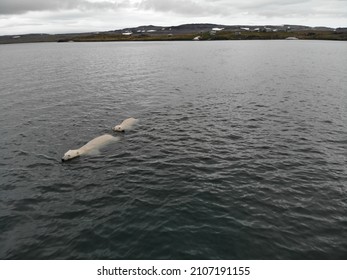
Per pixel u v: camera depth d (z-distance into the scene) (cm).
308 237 1181
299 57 8181
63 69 6112
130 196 1463
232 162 1805
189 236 1185
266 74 5169
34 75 5250
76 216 1323
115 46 15000
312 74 5153
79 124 2517
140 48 12862
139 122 2553
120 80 4675
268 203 1397
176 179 1612
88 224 1268
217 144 2077
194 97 3459
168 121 2583
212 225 1245
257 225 1245
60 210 1369
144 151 1973
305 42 16050
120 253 1112
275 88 3934
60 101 3275
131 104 3152
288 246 1136
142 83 4397
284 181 1586
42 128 2417
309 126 2436
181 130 2359
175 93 3681
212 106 3053
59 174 1691
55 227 1255
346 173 1673
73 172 1711
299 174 1661
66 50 12950
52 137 2231
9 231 1234
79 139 2198
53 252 1120
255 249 1122
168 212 1332
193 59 7900
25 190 1535
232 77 4875
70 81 4572
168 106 3064
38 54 10981
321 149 1992
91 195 1481
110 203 1412
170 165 1773
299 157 1872
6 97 3472
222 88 3962
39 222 1288
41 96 3516
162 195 1466
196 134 2269
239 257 1088
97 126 2470
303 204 1390
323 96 3469
